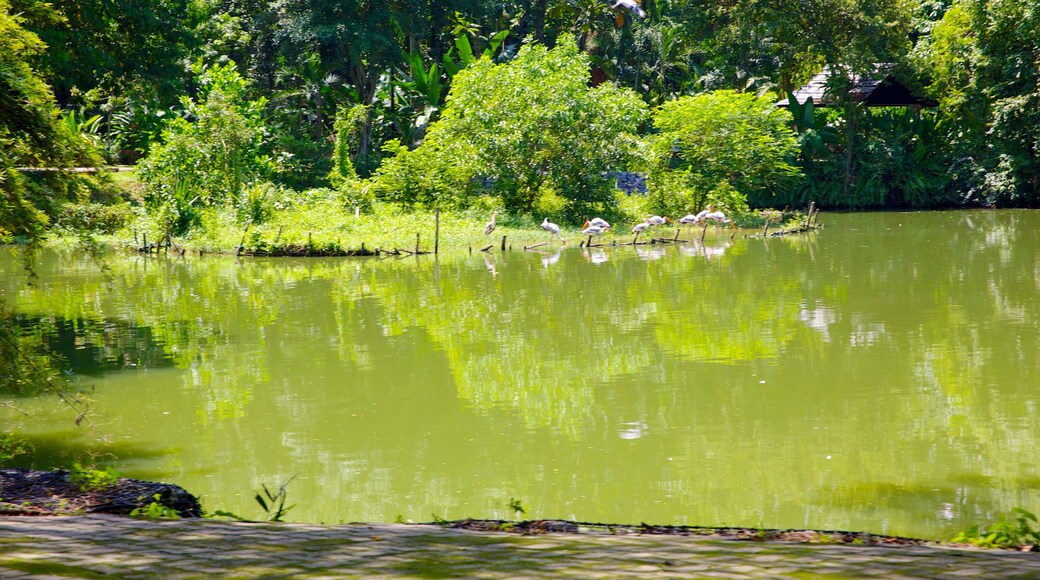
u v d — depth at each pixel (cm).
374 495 1052
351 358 1736
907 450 1167
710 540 323
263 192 3812
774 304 2197
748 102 4225
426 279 2709
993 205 4659
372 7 5206
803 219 4069
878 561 284
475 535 331
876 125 4938
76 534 325
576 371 1611
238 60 5819
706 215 3778
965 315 1986
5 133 1505
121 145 4703
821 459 1145
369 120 5131
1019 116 4372
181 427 1324
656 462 1150
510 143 3891
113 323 2095
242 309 2262
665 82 6122
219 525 348
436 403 1430
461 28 5375
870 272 2652
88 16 3139
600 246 3456
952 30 4600
